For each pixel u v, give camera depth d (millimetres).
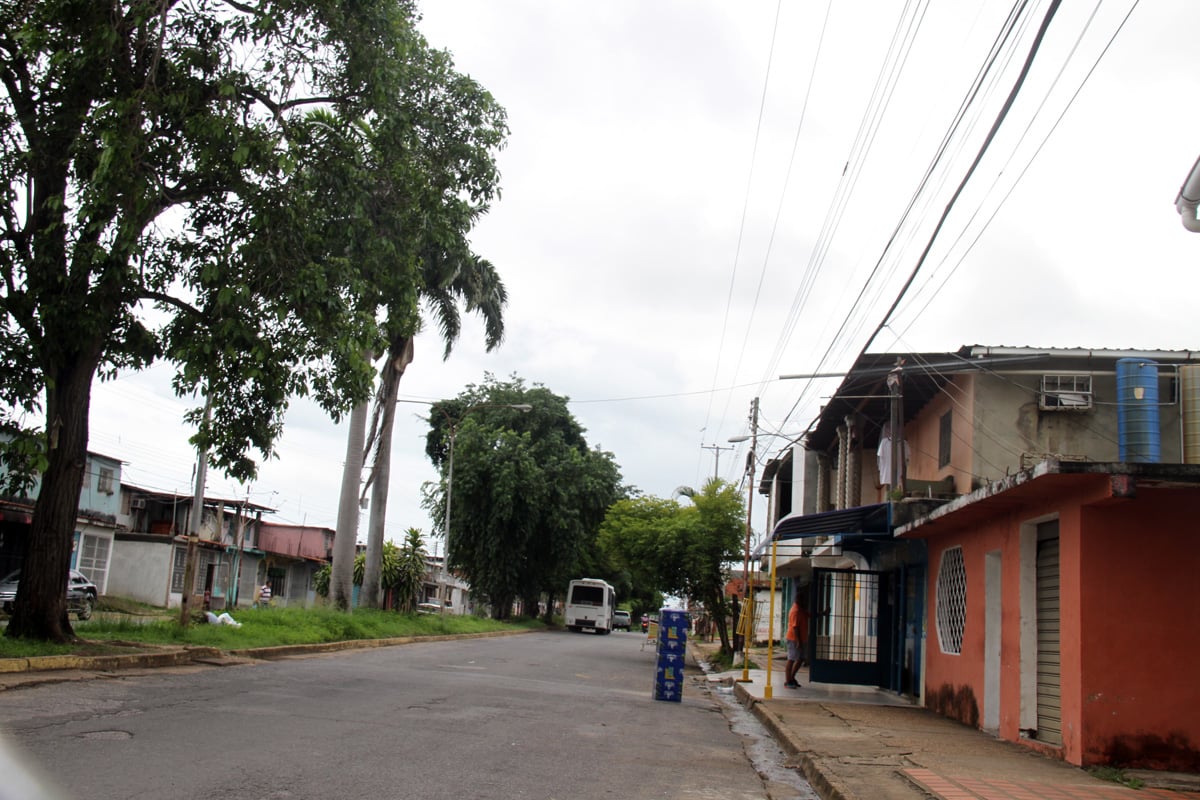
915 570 17000
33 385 12734
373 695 12219
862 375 19312
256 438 14516
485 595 49969
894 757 9500
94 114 11938
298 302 13102
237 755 7375
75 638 14070
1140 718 9266
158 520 44000
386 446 31828
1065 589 9938
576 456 51250
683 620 15945
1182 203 9648
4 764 6410
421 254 29328
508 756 8492
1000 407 17781
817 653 21391
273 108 14008
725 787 8109
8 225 12562
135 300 13234
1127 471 8922
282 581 51719
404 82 15117
